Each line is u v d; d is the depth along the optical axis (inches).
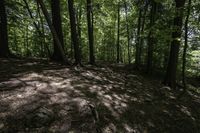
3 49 538.3
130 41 1226.0
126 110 291.1
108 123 245.1
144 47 872.3
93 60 663.1
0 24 537.0
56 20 513.7
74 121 224.2
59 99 253.8
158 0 577.6
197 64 886.4
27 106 222.7
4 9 538.9
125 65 903.1
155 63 829.8
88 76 406.9
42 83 295.9
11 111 209.9
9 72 334.0
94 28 1160.8
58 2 516.4
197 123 332.2
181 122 317.7
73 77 365.1
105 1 825.5
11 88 257.6
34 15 920.3
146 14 773.9
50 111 224.5
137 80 538.9
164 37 506.6
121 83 432.8
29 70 365.1
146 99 362.6
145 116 295.7
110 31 1337.4
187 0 583.2
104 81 403.9
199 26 537.6
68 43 1091.9
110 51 1526.8
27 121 203.2
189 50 795.4
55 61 524.7
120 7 1023.6
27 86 273.6
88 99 277.3
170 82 548.1
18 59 527.5
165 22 606.5
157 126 283.6
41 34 787.4
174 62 541.6
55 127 208.7
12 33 959.6
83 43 1230.3
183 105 395.9
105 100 296.2
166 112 334.0
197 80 840.3
